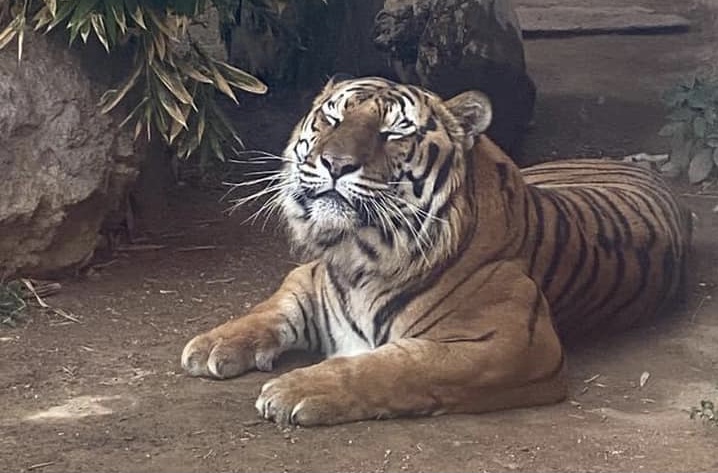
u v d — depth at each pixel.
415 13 16.45
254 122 18.02
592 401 9.74
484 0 16.27
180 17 12.73
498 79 16.53
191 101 12.36
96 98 12.46
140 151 12.91
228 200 15.21
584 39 24.84
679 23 25.27
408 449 8.60
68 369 10.19
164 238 13.85
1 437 8.81
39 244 12.13
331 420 8.91
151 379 9.98
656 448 8.80
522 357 9.34
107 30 12.07
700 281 12.68
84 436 8.83
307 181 9.28
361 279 9.70
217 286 12.45
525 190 10.31
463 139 9.70
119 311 11.67
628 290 11.02
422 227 9.41
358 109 9.41
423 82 16.52
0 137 11.83
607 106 19.72
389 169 9.26
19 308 11.43
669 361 10.67
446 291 9.53
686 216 12.66
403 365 9.07
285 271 12.94
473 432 8.95
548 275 10.23
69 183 12.13
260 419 9.08
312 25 18.47
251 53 19.11
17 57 12.17
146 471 8.25
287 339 10.29
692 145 16.41
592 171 12.59
